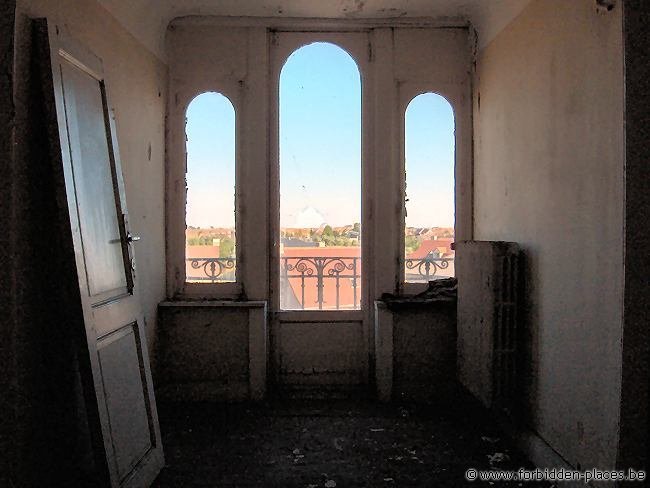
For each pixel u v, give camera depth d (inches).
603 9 88.7
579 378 97.2
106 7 119.6
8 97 80.3
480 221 158.9
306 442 129.1
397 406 155.7
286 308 173.8
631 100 82.4
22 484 81.8
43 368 88.4
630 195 82.4
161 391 158.7
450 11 158.1
